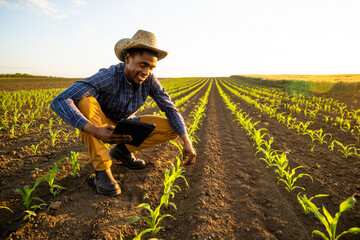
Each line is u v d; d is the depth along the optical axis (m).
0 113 6.96
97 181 2.06
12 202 1.97
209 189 2.27
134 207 1.89
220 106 10.60
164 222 1.77
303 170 2.84
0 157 3.12
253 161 3.19
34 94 12.65
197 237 1.55
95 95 2.12
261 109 8.55
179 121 2.25
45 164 2.90
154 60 1.82
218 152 3.65
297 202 2.10
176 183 2.46
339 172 2.74
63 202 1.92
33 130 4.91
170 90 21.73
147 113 8.05
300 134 4.79
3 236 1.54
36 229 1.58
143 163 2.77
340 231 1.68
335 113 7.48
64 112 1.63
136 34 1.82
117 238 1.51
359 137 4.37
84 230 1.58
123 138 1.63
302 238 1.57
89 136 1.88
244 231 1.64
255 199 2.12
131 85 2.04
